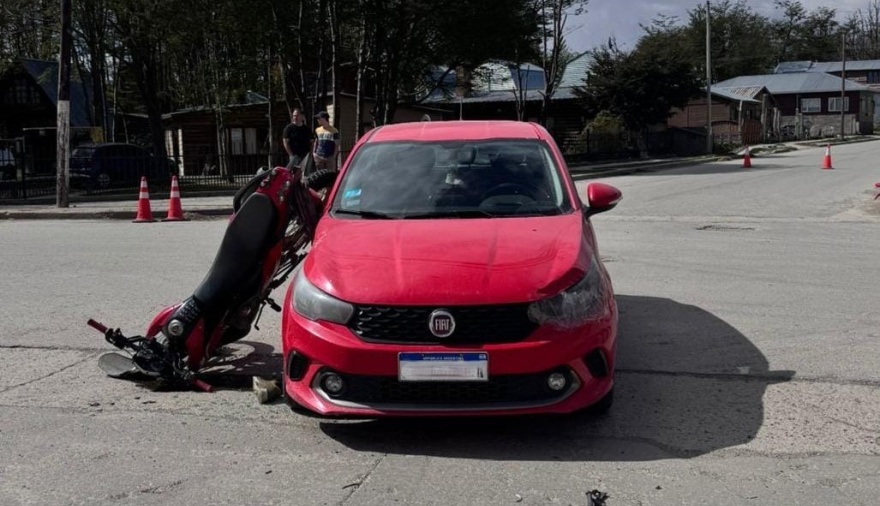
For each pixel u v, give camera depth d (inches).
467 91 1232.8
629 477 155.2
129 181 957.2
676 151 1739.7
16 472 159.9
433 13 1052.5
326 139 595.2
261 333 267.0
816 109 3041.3
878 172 1038.4
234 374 224.1
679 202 700.7
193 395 207.5
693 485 151.5
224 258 212.7
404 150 229.6
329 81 1376.7
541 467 160.2
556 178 218.5
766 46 3799.2
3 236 524.1
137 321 278.5
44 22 1217.4
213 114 1440.7
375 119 1170.0
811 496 146.5
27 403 200.7
